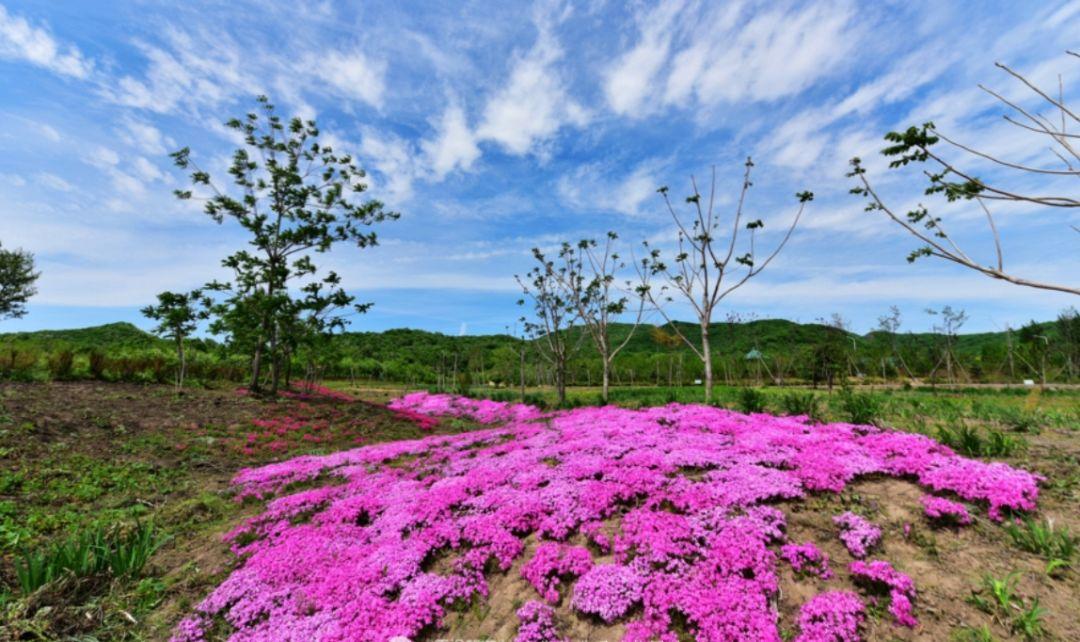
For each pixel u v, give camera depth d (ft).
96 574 20.98
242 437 54.34
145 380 72.84
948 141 11.69
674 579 17.71
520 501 25.45
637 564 18.95
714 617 15.55
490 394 121.08
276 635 17.87
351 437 62.23
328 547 24.63
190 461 44.42
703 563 18.34
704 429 36.29
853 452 26.20
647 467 27.84
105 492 34.50
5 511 28.48
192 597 21.47
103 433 46.11
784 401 43.34
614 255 86.33
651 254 79.05
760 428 33.88
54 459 37.91
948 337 125.90
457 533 23.53
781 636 14.96
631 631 16.01
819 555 18.19
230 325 74.90
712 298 62.59
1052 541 16.74
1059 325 136.26
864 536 18.78
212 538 28.07
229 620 19.52
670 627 16.22
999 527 18.66
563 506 24.21
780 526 20.42
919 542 18.43
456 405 104.37
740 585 16.87
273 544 26.03
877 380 161.17
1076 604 14.26
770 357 207.72
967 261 11.67
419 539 23.70
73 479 35.37
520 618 17.52
